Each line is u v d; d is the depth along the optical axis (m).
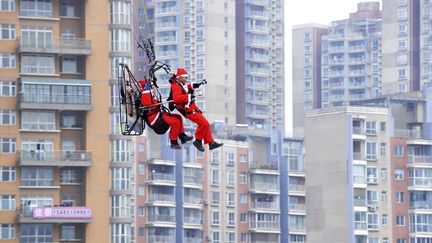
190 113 59.38
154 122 59.47
